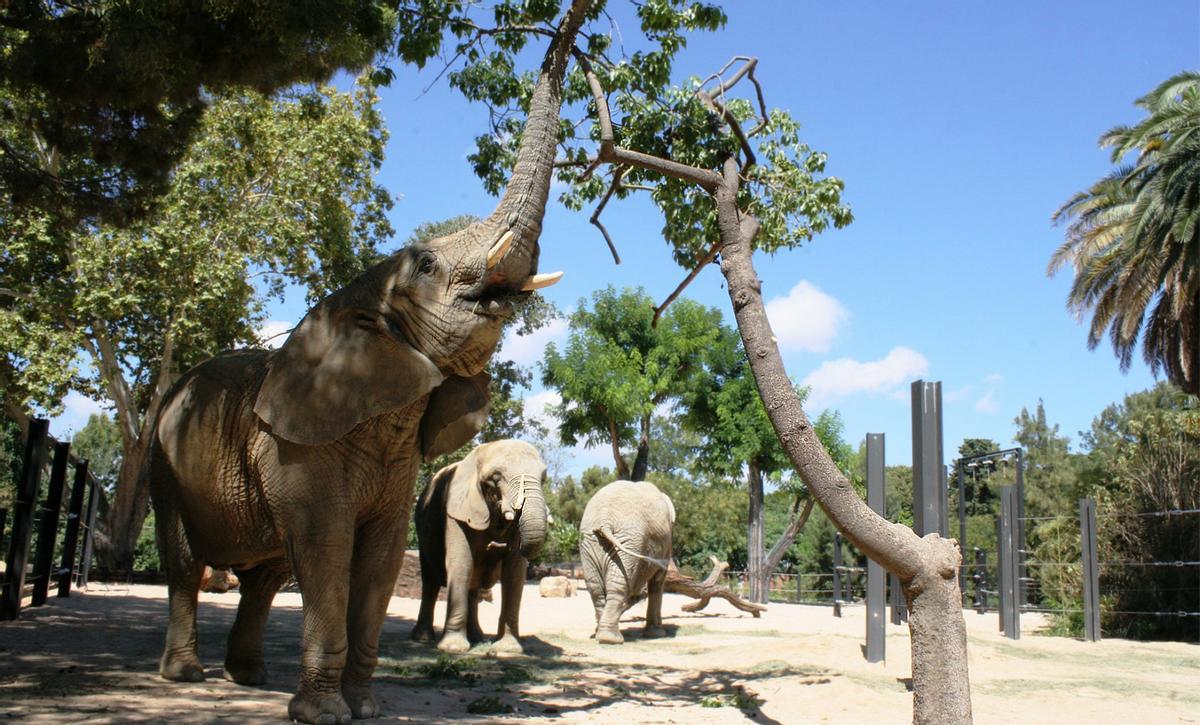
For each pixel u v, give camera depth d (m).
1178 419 23.09
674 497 52.66
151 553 35.59
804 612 22.59
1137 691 10.25
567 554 48.25
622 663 10.88
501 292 6.24
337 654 6.12
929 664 5.74
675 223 9.52
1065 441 67.50
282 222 24.34
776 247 9.04
